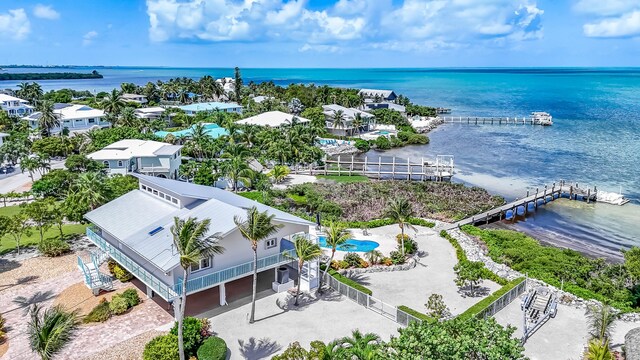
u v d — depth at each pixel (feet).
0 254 156.56
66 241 169.17
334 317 118.11
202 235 100.07
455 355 67.10
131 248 117.39
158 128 407.03
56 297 126.31
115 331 108.37
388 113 527.81
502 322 115.85
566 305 126.31
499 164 342.64
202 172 247.09
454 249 169.99
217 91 655.76
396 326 114.32
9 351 101.50
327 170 305.32
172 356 93.81
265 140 331.57
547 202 253.85
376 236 182.91
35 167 256.93
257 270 124.57
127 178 207.10
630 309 121.70
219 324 113.09
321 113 466.70
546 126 542.16
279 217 128.77
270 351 102.22
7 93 615.98
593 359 94.73
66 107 449.48
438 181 286.87
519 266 151.23
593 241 195.21
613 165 336.70
